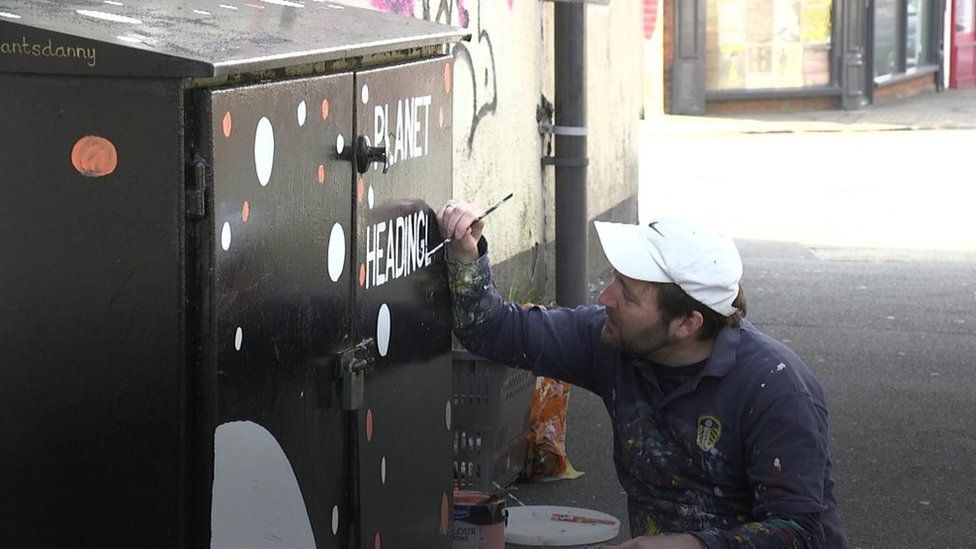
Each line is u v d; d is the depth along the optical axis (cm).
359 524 264
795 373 283
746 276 1011
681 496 293
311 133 236
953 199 1416
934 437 625
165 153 197
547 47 805
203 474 206
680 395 288
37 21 198
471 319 318
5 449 208
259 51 213
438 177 313
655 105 2123
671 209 1357
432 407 311
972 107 2248
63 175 200
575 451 593
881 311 893
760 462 277
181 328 201
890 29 2334
